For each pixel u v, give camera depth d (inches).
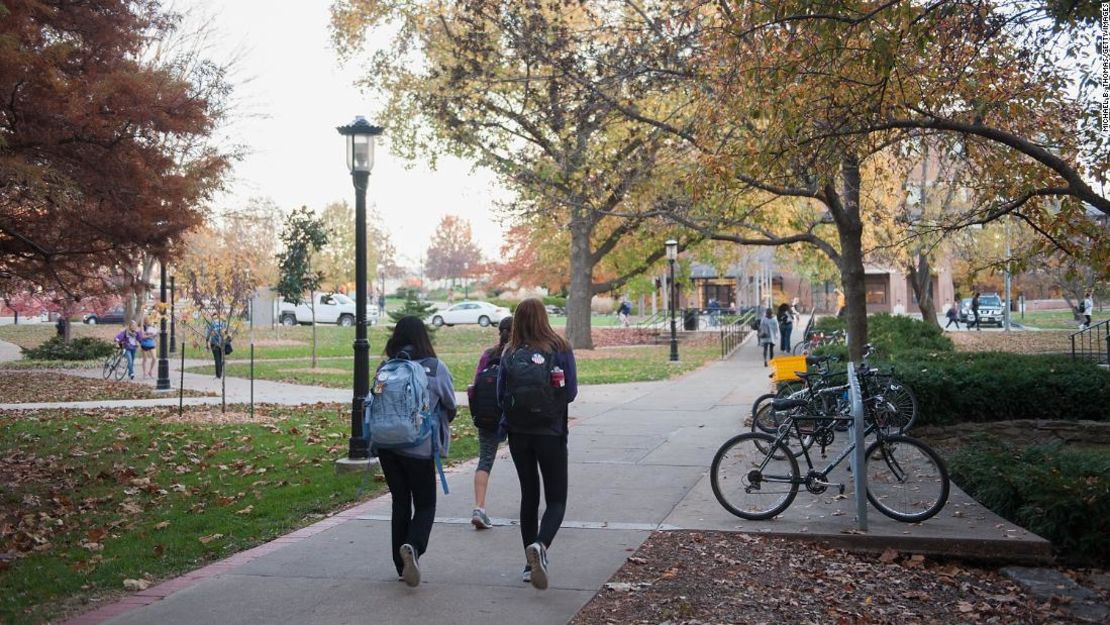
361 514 325.7
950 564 276.8
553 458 237.5
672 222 613.6
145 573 255.0
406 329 247.6
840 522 300.5
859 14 358.3
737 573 253.1
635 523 305.0
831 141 391.5
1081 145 392.5
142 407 704.4
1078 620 229.3
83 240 454.6
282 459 447.8
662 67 502.0
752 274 2091.5
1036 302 3070.9
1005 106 393.7
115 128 427.2
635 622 212.5
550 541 229.5
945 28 400.8
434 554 269.3
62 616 220.1
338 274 2341.3
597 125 527.8
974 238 1050.7
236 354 1381.6
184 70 871.7
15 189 405.1
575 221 1020.5
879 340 814.5
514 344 241.6
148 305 1423.5
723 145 439.2
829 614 224.4
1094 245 379.9
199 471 419.5
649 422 571.8
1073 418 470.3
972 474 340.5
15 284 509.0
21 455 462.9
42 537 296.2
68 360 1309.1
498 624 209.2
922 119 410.9
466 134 823.7
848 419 315.3
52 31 438.6
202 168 493.4
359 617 214.2
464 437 522.0
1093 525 289.7
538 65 605.6
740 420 575.2
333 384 909.2
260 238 2054.6
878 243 792.3
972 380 472.4
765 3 373.4
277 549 277.9
